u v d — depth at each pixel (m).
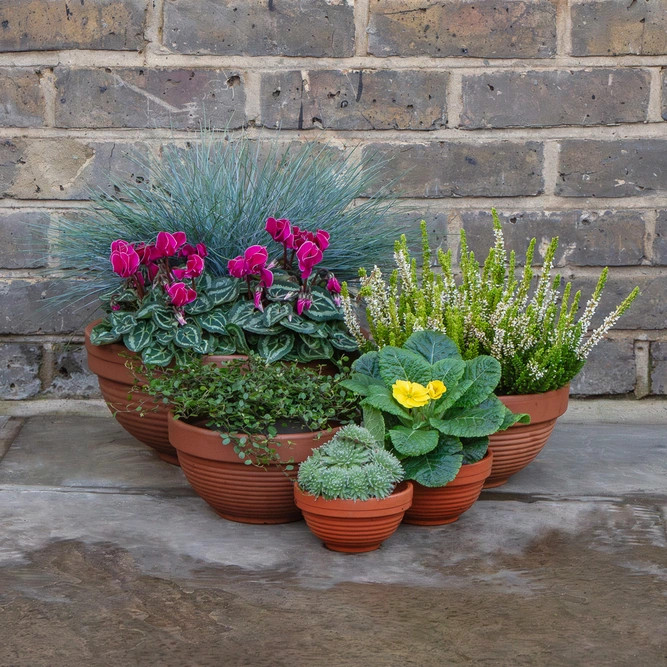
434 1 2.65
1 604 1.64
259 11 2.65
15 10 2.62
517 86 2.69
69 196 2.71
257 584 1.74
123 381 2.17
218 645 1.51
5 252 2.73
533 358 2.10
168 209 2.36
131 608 1.64
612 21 2.66
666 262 2.75
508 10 2.66
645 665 1.46
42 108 2.67
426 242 2.25
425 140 2.71
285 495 1.95
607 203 2.74
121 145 2.69
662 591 1.72
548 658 1.48
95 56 2.66
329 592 1.71
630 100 2.69
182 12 2.64
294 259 2.27
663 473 2.36
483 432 1.87
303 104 2.70
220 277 2.24
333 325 2.17
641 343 2.81
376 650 1.50
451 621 1.60
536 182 2.73
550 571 1.81
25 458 2.43
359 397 2.04
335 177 2.47
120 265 2.01
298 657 1.48
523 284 2.21
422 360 1.98
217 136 2.68
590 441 2.63
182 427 1.93
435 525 2.04
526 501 2.18
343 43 2.67
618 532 2.00
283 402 1.89
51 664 1.45
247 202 2.31
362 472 1.80
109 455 2.47
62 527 2.00
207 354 2.02
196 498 2.19
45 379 2.81
